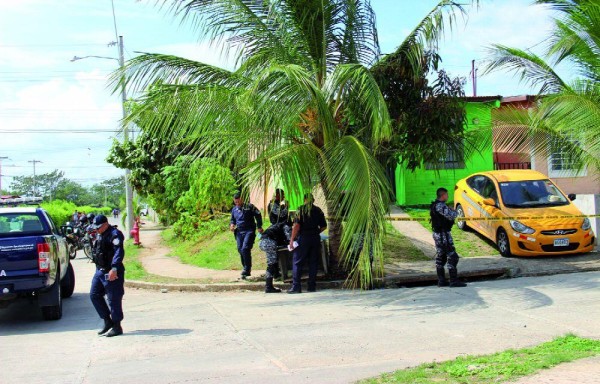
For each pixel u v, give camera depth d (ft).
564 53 41.39
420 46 36.88
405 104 38.70
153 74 34.81
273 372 20.49
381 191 33.01
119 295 27.35
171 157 82.99
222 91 33.40
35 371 21.84
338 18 39.29
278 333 26.32
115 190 435.12
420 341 24.07
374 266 41.01
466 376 18.12
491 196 48.34
